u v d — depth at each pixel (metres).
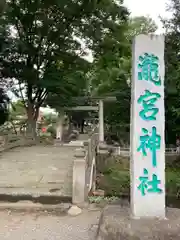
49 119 31.66
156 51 4.25
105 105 18.81
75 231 4.63
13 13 14.98
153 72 4.22
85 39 16.66
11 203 5.79
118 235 3.83
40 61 16.61
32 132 17.19
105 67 21.44
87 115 30.81
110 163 13.75
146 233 3.73
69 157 10.62
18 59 15.60
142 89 4.19
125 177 11.79
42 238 4.37
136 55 4.22
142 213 4.12
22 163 9.33
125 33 20.36
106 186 10.58
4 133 13.92
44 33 15.58
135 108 4.17
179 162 15.44
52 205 5.74
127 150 17.09
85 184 6.04
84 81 18.20
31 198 5.89
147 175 4.14
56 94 17.53
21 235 4.46
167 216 4.21
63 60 16.84
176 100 13.21
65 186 6.57
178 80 12.58
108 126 21.53
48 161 9.71
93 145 10.90
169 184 10.46
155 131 4.18
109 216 4.25
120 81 20.42
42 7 15.23
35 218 5.19
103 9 15.81
